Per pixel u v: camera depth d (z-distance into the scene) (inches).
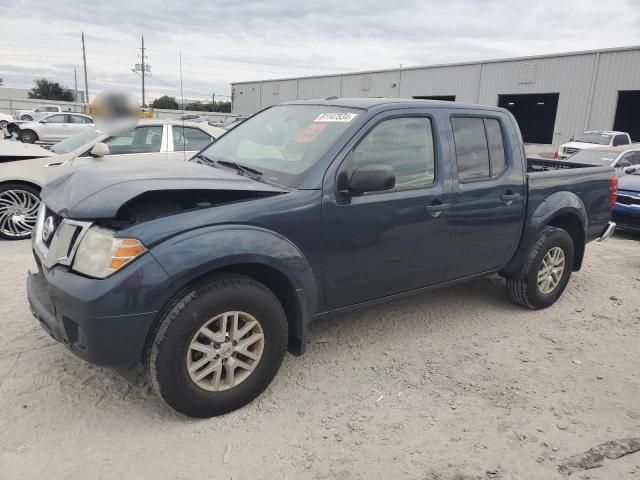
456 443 115.5
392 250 143.9
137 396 127.5
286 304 131.2
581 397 136.6
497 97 1397.6
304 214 125.0
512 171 174.1
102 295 102.3
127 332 104.9
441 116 156.9
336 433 117.3
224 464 106.1
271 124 161.5
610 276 247.6
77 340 109.2
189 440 112.7
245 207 118.3
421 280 156.0
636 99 1403.8
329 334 168.6
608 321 189.9
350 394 133.6
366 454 110.7
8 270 213.6
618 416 128.5
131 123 234.2
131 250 104.7
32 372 135.0
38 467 102.3
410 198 144.6
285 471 105.0
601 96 1169.4
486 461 110.0
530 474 106.7
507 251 178.9
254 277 127.3
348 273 136.9
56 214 123.9
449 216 155.1
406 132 147.9
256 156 148.5
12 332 156.0
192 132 314.0
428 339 167.9
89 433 113.3
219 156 158.9
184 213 113.0
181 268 106.7
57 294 107.7
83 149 279.3
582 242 207.0
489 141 169.8
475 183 162.4
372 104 147.0
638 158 466.9
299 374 142.4
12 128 918.4
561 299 211.2
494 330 177.2
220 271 118.1
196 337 112.7
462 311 192.9
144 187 111.0
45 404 122.2
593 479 106.2
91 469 102.7
